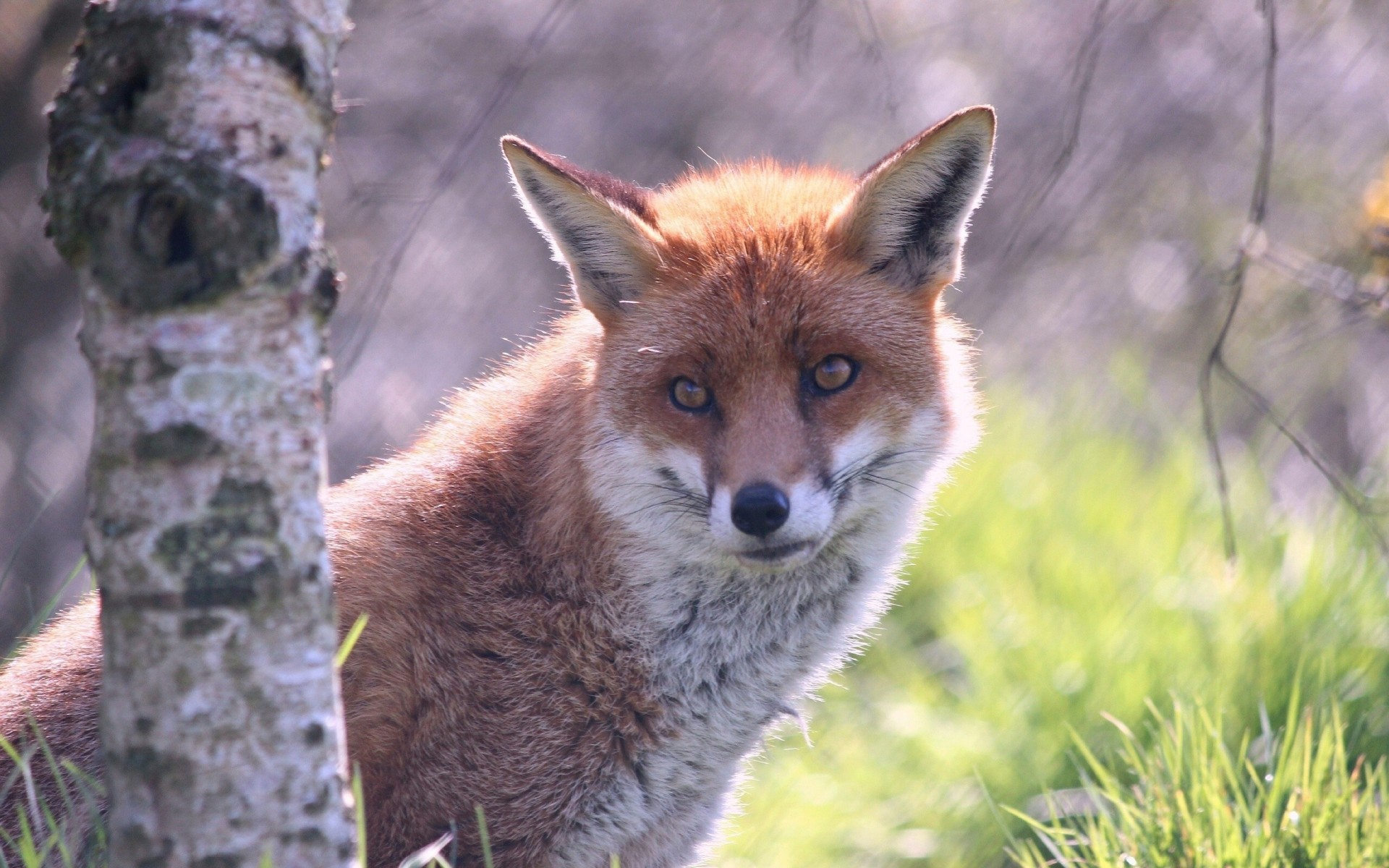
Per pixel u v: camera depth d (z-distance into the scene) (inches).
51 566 636.7
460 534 288.8
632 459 285.7
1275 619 415.2
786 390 281.7
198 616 182.9
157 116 177.0
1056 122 672.4
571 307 387.5
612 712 280.1
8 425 672.4
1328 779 311.0
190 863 188.1
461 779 271.3
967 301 710.5
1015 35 692.1
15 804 271.6
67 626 298.7
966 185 295.3
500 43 647.1
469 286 721.6
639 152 696.4
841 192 325.4
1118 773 378.0
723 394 281.7
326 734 195.3
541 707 275.1
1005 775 391.9
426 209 349.1
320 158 191.2
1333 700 337.4
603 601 283.1
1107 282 748.0
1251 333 651.5
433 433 321.1
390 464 321.4
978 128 287.9
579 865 283.0
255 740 188.2
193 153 176.1
